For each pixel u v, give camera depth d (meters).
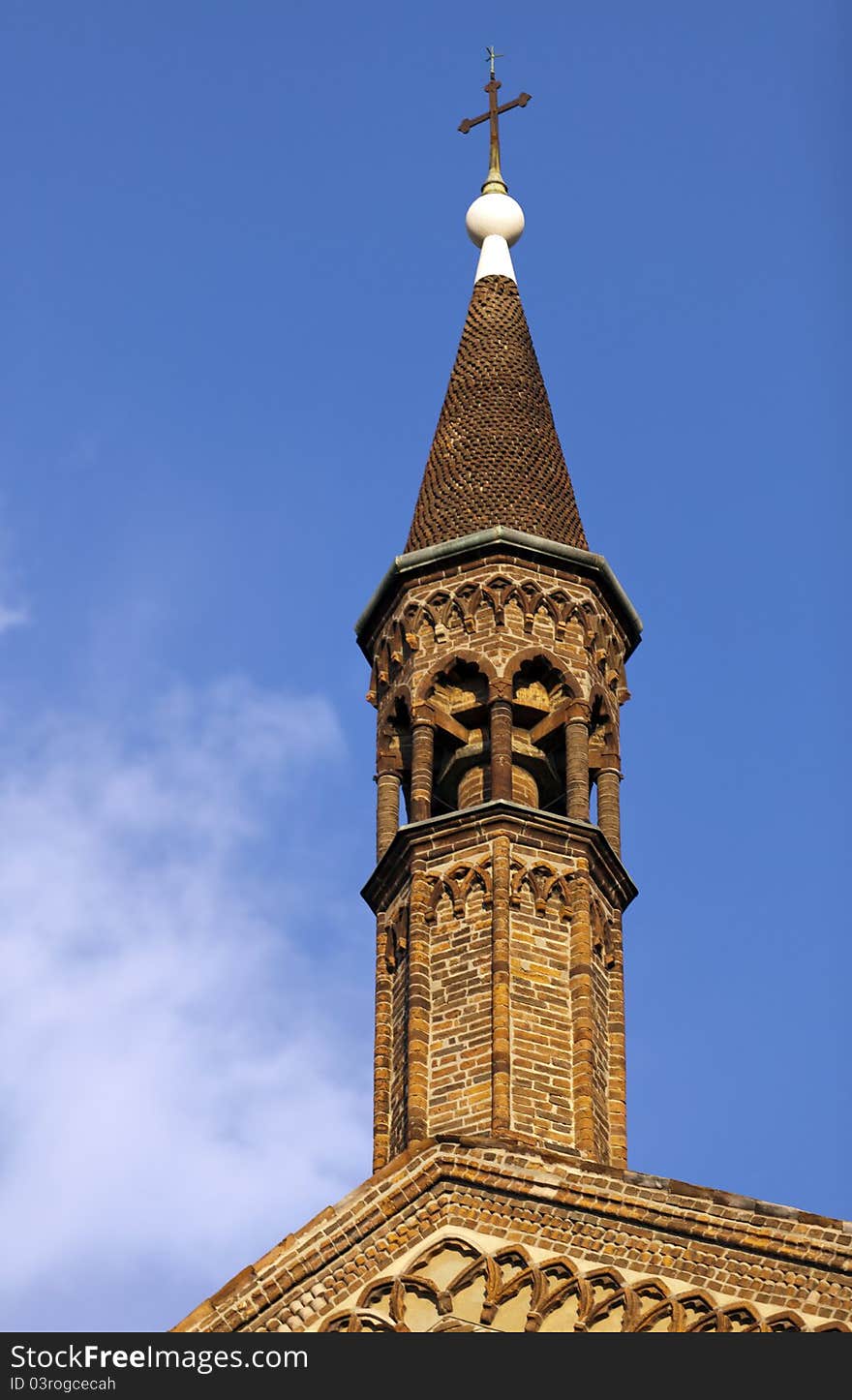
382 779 50.16
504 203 59.78
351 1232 39.44
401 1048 46.12
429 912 46.91
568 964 46.31
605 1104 45.81
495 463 53.69
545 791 49.97
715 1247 38.31
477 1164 39.62
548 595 50.81
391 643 51.25
